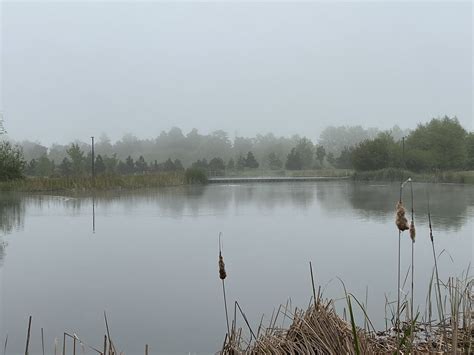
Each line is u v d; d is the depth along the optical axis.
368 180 46.06
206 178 44.59
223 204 21.55
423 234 12.23
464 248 10.39
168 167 63.78
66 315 6.45
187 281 8.12
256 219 15.93
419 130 50.84
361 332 4.01
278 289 7.48
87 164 57.81
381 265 8.98
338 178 51.16
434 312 6.02
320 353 3.60
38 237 12.62
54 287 7.83
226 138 109.50
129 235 12.86
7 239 12.41
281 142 112.62
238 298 7.04
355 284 7.64
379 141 48.03
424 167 44.56
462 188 31.48
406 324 4.94
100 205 21.33
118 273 8.76
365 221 15.08
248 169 72.25
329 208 19.19
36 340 5.50
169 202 22.72
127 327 5.92
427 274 8.23
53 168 57.88
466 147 49.31
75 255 10.36
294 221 15.30
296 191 31.16
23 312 6.57
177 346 5.20
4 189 31.70
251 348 4.15
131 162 63.66
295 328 3.91
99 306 6.82
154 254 10.38
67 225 14.80
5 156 35.09
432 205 19.47
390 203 21.06
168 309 6.62
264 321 5.96
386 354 3.97
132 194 28.84
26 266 9.34
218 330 5.75
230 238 12.25
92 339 5.53
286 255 10.06
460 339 4.54
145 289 7.66
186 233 13.09
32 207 20.42
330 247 10.87
